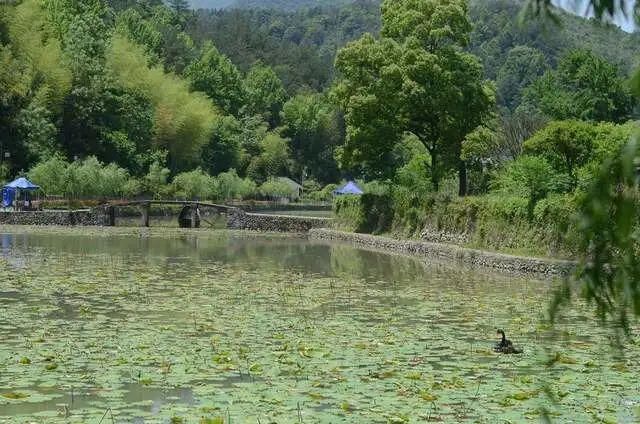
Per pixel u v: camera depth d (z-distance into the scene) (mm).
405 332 12180
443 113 32969
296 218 43781
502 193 27969
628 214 1700
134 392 8234
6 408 7566
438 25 33344
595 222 1738
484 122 34344
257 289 17594
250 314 13820
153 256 26078
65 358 9828
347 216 40281
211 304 14992
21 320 12711
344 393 8195
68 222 42469
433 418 7262
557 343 11109
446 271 22984
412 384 8648
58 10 65938
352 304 15469
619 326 1913
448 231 29750
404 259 27391
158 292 16641
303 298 16219
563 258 21594
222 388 8398
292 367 9484
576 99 41969
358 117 34094
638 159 1699
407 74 32750
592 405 7773
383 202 37062
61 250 27344
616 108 41000
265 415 7285
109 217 43500
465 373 9312
